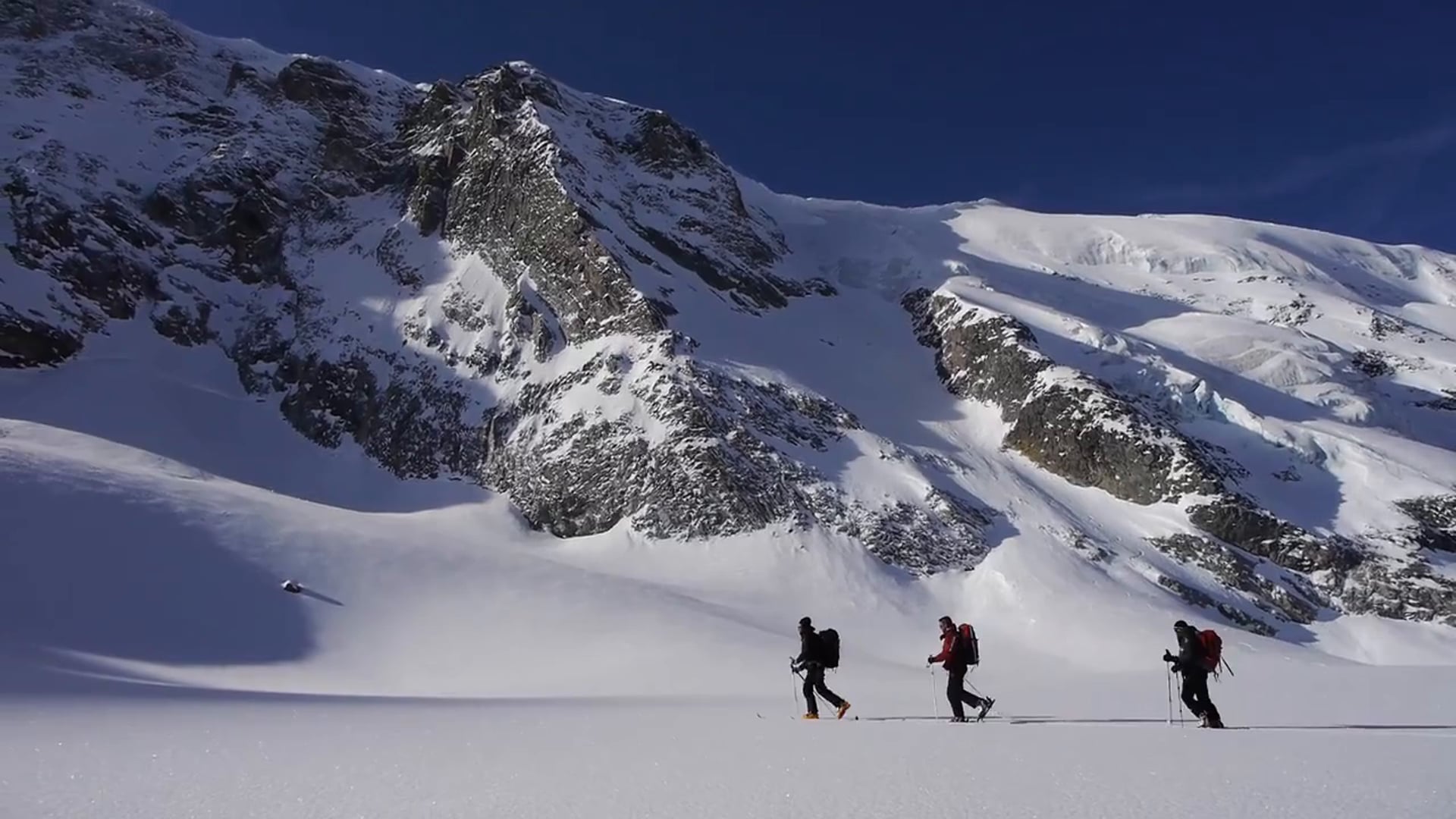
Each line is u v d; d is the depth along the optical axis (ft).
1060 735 48.32
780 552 169.78
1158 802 27.20
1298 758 37.06
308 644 119.34
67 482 137.69
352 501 201.05
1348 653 164.14
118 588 119.03
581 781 33.40
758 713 70.49
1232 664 130.41
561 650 122.11
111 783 32.68
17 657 95.86
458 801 29.48
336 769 36.45
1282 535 185.16
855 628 152.87
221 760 38.78
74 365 222.69
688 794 30.42
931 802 27.91
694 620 134.00
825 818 25.86
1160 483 195.52
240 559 133.28
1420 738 45.34
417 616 129.80
